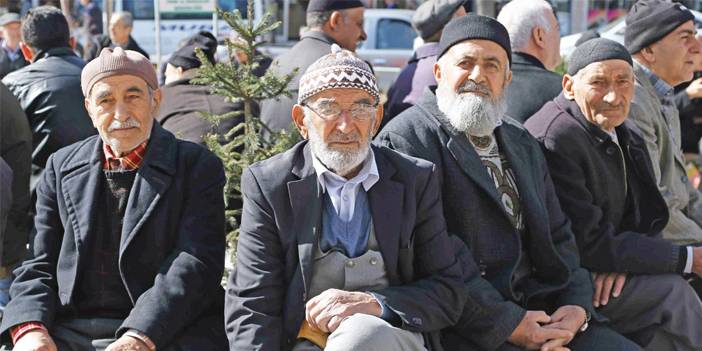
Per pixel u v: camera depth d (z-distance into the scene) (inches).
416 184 134.4
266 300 129.6
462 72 147.5
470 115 146.3
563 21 535.8
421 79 212.7
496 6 405.7
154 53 528.1
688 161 282.5
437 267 134.8
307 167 132.4
